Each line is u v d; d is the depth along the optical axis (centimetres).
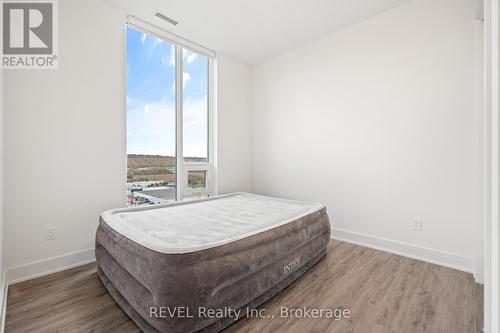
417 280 186
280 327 135
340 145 285
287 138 343
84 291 168
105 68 229
